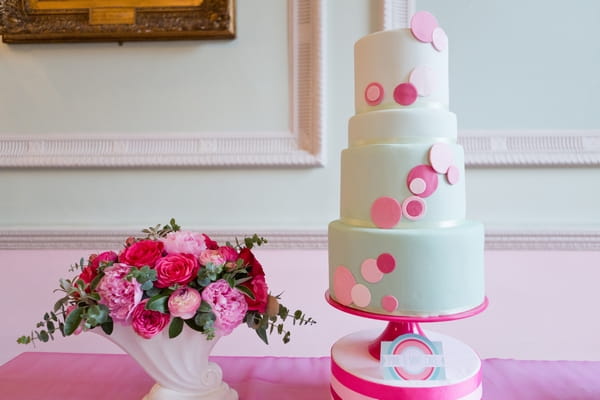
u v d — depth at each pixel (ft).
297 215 4.13
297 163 4.02
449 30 4.00
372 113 2.18
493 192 4.00
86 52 4.20
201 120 4.17
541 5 3.96
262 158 4.05
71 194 4.24
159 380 2.23
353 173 2.20
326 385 2.61
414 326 2.25
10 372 2.82
